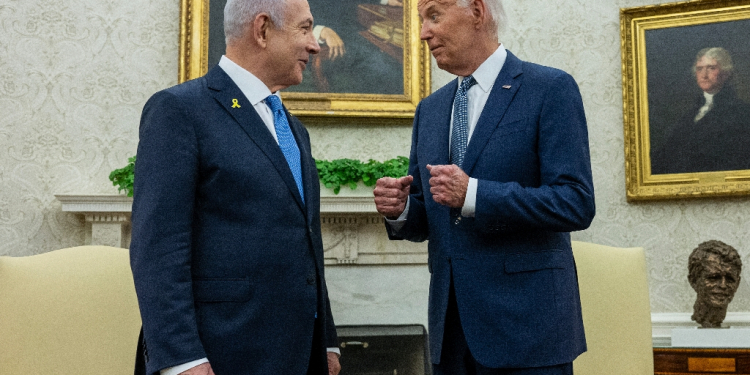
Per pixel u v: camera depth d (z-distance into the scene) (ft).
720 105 13.98
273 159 5.68
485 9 6.24
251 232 5.44
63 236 13.88
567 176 5.66
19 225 13.80
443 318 5.98
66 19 14.43
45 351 6.86
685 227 14.14
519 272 5.70
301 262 5.67
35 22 14.32
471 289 5.77
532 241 5.79
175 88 5.68
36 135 14.06
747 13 14.01
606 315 8.74
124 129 14.37
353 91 14.74
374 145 14.89
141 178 5.28
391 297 13.78
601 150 14.67
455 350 6.08
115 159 14.29
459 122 6.34
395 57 14.92
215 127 5.56
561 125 5.80
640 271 8.97
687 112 14.15
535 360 5.49
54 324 6.97
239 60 6.02
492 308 5.66
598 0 15.11
